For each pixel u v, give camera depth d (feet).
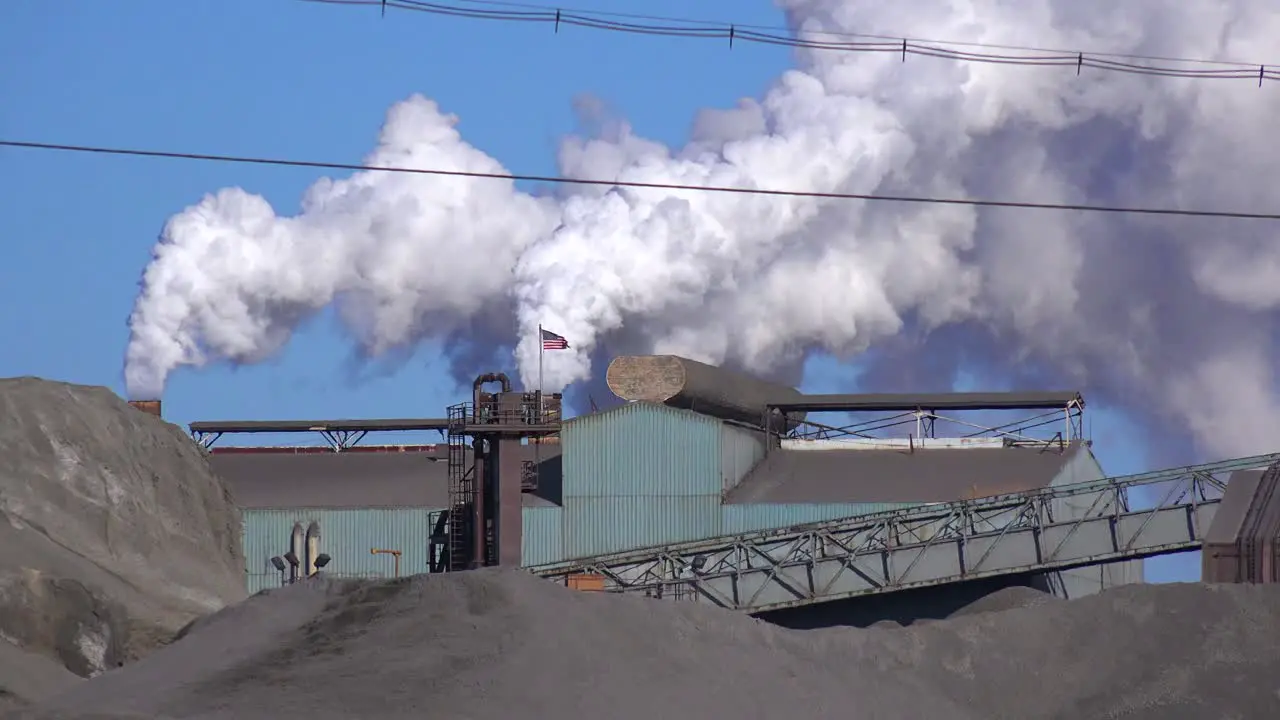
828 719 125.08
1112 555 219.00
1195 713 131.64
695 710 120.37
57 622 184.96
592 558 217.15
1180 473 219.61
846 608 225.76
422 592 134.51
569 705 116.88
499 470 230.68
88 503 226.38
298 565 235.61
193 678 127.54
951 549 219.00
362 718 113.80
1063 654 141.79
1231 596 145.59
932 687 137.39
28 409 234.79
